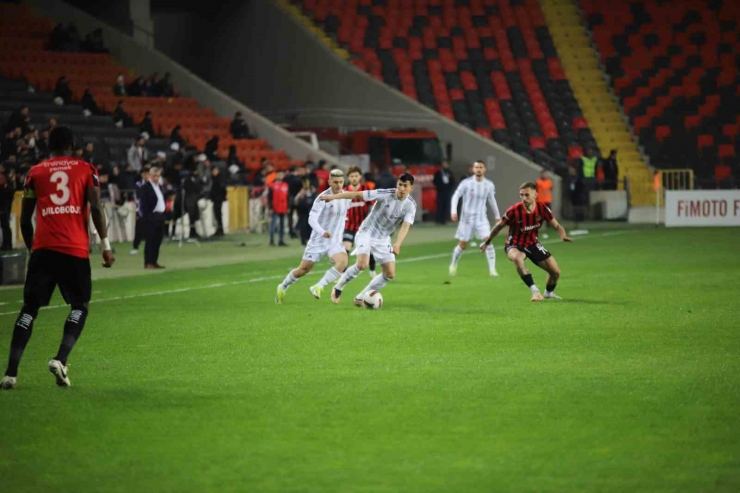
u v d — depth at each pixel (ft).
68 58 359.87
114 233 275.59
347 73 390.21
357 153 363.97
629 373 86.94
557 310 128.88
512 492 55.88
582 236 281.33
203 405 76.74
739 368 88.79
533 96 407.85
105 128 321.73
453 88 401.70
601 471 59.31
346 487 57.00
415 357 95.96
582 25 446.60
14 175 235.40
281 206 259.80
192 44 435.94
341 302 142.20
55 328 119.55
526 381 84.02
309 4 423.64
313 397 79.00
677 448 63.82
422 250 244.63
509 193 367.86
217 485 57.62
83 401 78.33
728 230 296.10
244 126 360.28
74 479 59.06
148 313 132.26
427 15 432.25
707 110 409.28
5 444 66.33
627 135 405.80
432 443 65.51
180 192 268.41
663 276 170.50
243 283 171.94
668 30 438.81
